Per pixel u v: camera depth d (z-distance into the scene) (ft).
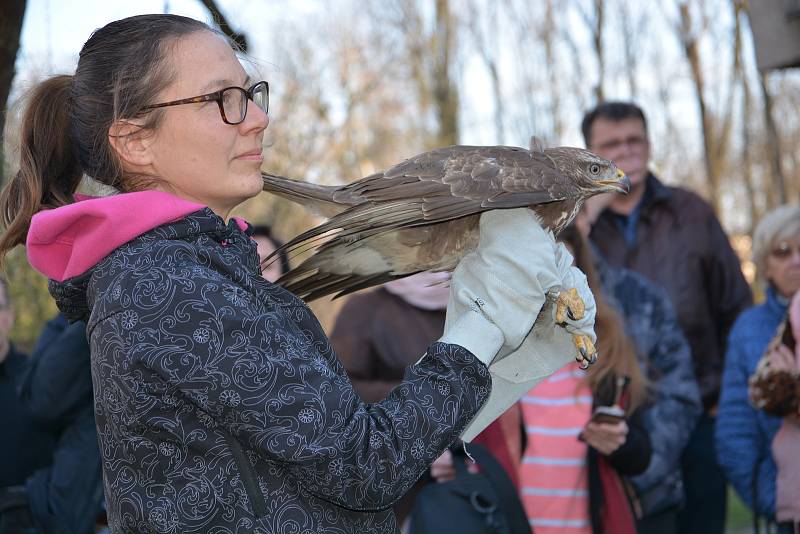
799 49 15.51
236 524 5.16
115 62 5.70
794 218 12.94
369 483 5.13
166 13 5.92
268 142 7.30
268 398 5.04
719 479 15.01
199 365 5.01
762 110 56.18
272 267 13.53
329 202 7.59
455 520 10.40
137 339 5.05
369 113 56.18
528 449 11.50
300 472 5.09
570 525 11.30
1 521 11.65
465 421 5.54
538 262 6.40
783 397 11.87
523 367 7.00
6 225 5.98
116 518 5.34
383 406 5.38
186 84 5.61
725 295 15.70
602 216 16.16
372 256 7.98
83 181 6.41
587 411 11.47
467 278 6.38
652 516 12.55
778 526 12.44
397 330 12.07
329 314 32.63
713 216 15.96
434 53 59.72
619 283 13.39
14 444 12.07
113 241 5.31
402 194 7.20
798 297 12.05
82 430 11.53
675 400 12.93
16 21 11.22
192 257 5.37
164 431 5.16
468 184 7.15
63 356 11.23
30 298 25.21
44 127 5.99
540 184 7.29
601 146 15.90
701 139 57.67
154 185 5.87
